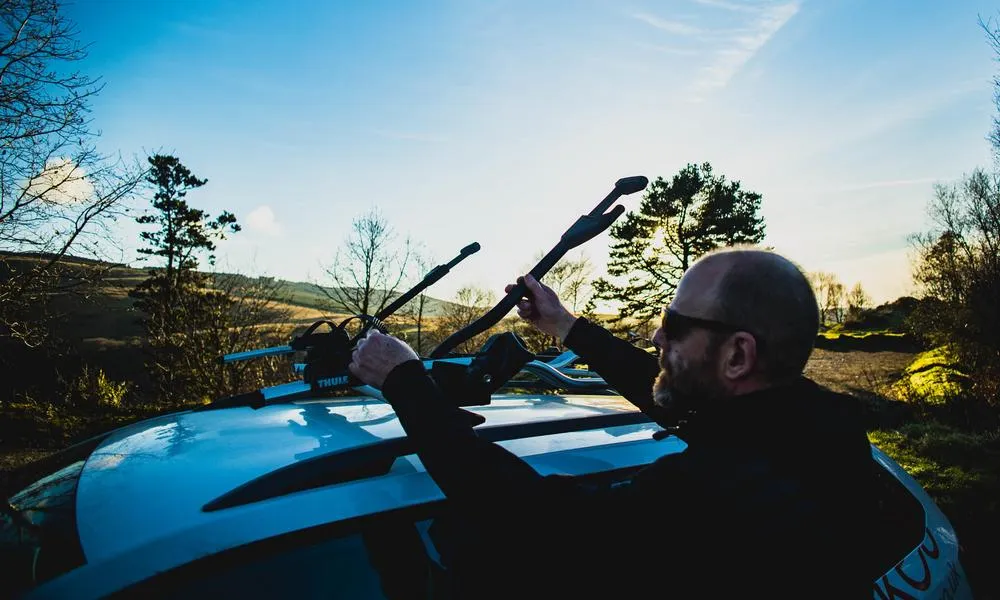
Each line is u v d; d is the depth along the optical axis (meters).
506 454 1.03
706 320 1.00
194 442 1.64
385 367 1.12
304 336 1.98
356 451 1.38
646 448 1.71
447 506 1.37
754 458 0.91
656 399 1.13
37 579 1.15
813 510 0.87
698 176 31.00
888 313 48.84
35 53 10.92
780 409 0.94
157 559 1.13
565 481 1.05
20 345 12.77
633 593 0.93
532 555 1.00
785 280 0.98
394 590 1.26
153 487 1.36
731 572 0.86
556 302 1.57
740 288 0.98
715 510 0.88
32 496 1.55
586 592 0.96
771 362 0.97
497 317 1.47
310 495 1.29
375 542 1.28
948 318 17.11
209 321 24.30
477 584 1.17
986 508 4.80
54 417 9.92
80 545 1.20
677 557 0.90
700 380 1.03
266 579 1.18
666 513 0.91
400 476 1.40
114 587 1.10
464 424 1.05
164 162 31.52
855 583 0.87
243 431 1.71
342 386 1.88
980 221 16.62
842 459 0.93
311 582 1.21
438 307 32.75
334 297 28.75
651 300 32.25
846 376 27.61
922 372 17.30
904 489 2.02
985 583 3.60
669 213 31.23
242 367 23.14
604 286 32.78
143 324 29.55
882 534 1.62
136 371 28.59
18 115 10.74
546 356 2.41
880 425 9.59
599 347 1.57
